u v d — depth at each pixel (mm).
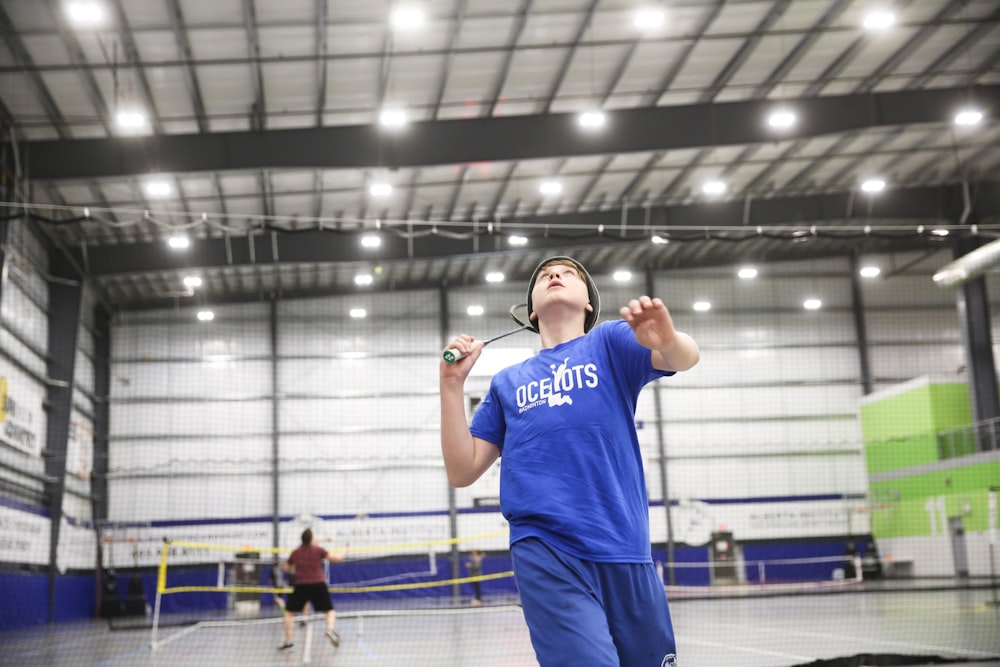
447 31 15477
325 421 28578
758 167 22625
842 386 29734
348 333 29188
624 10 15273
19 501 19922
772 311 30000
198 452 27938
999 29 16797
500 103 18203
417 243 23859
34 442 21906
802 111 17875
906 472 27016
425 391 28922
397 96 17656
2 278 18125
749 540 28562
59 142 17078
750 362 29734
